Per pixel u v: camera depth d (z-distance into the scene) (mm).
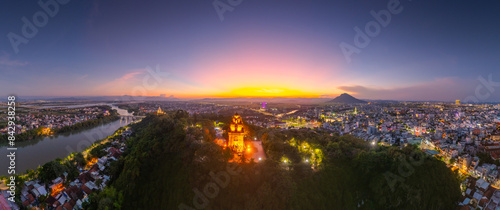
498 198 97000
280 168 83188
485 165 126312
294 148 100688
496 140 175500
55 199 92625
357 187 89500
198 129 110062
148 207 82000
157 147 97625
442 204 88000
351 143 114500
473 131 194750
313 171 87000
